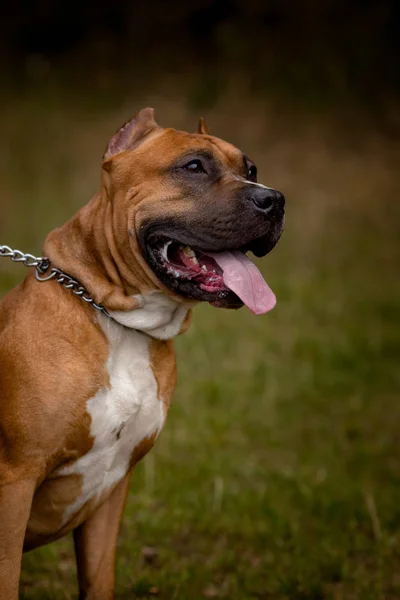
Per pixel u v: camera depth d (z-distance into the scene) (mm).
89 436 6211
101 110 26859
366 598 7824
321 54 28531
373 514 8758
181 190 6590
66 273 6477
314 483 9953
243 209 6520
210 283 6555
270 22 29844
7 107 26922
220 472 10016
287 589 7965
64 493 6398
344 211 21906
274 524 9000
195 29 30250
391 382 13234
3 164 23484
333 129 25859
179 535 8844
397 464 10758
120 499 6871
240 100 26891
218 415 11469
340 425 11758
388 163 24547
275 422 11633
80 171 23359
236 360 13211
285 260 18781
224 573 8305
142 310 6535
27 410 6012
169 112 26547
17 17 31125
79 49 30172
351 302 16531
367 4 29750
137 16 30609
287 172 23875
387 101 27125
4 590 5906
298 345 14062
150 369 6562
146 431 6555
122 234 6504
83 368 6188
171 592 7820
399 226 21250
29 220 19781
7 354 6137
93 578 6840
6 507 5953
